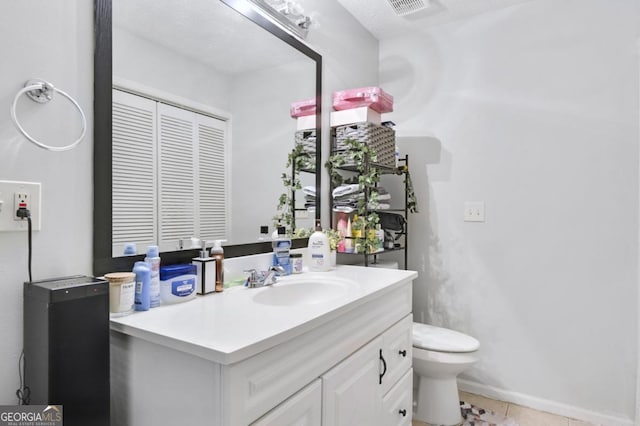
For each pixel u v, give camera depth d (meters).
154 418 0.89
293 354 0.93
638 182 1.83
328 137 2.05
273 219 1.67
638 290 1.82
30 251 0.88
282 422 0.89
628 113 1.86
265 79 1.63
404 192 2.48
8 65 0.85
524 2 2.11
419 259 2.43
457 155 2.30
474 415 1.99
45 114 0.92
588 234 1.94
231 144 1.47
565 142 2.00
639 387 1.78
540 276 2.07
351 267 1.86
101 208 1.03
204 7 1.36
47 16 0.92
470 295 2.26
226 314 1.01
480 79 2.23
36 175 0.90
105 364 0.89
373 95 1.93
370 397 1.30
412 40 2.46
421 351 1.84
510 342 2.15
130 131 1.11
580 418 1.95
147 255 1.09
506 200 2.16
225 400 0.76
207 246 1.35
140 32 1.15
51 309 0.79
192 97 1.31
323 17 2.01
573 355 1.98
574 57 1.98
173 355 0.84
